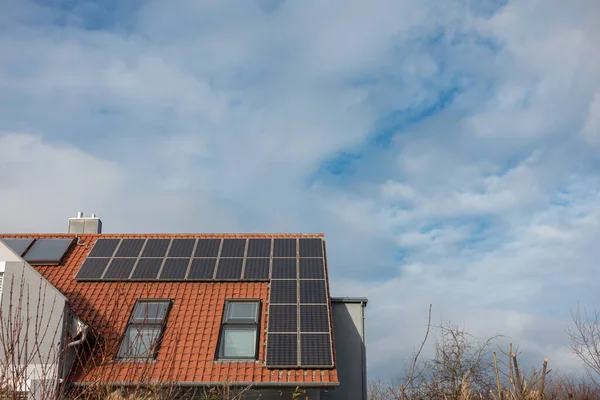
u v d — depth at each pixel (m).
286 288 18.83
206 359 16.47
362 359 19.47
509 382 7.25
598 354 11.58
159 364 16.06
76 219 23.22
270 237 21.98
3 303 15.05
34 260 19.97
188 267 19.69
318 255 20.62
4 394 7.23
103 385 8.73
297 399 13.73
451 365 10.99
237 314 18.00
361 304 20.06
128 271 19.42
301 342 16.83
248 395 16.08
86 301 18.09
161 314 17.80
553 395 8.63
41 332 14.77
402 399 8.12
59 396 7.77
